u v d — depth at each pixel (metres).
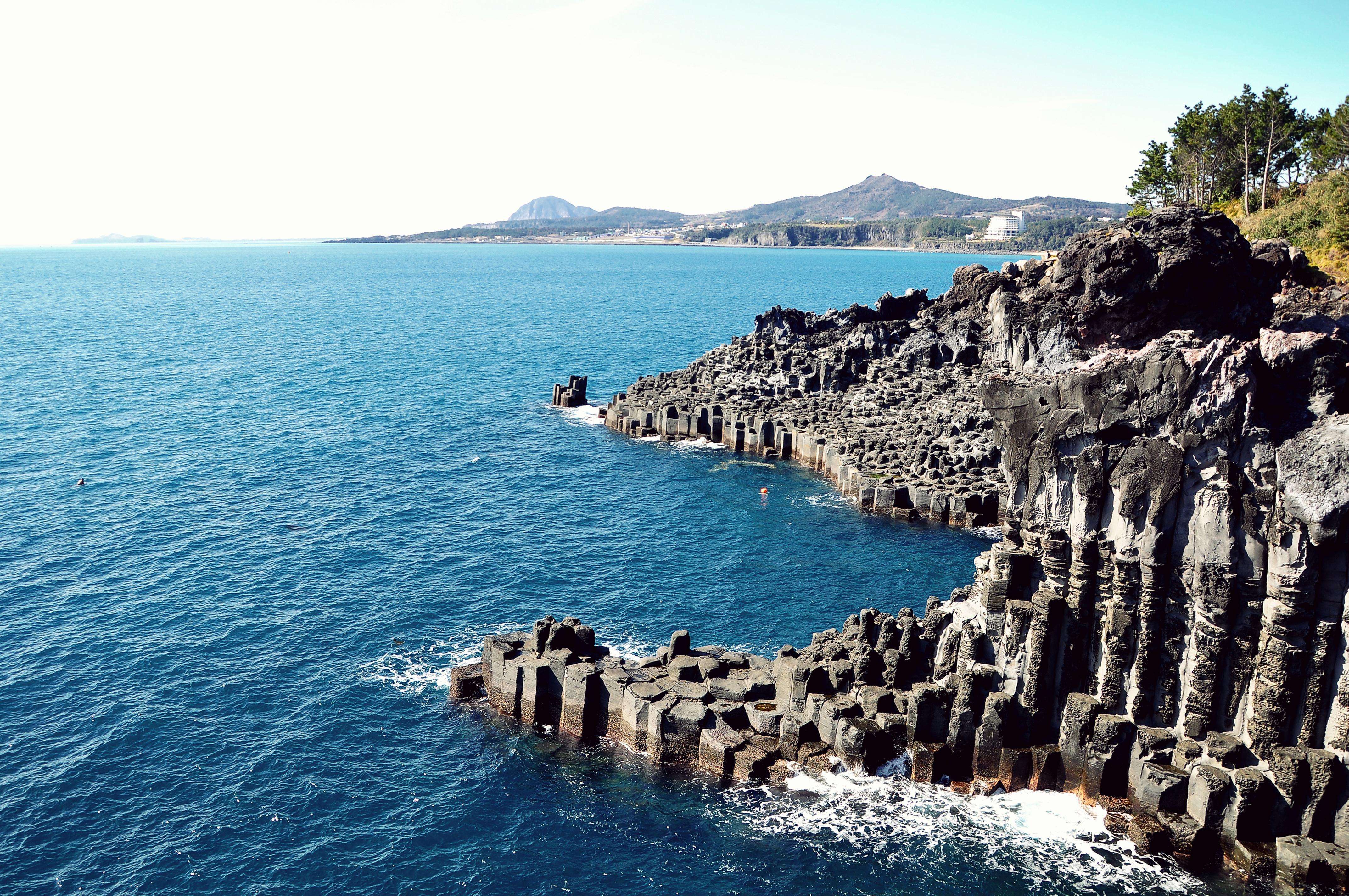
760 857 42.31
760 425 106.38
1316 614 39.75
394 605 65.31
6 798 44.56
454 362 167.00
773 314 129.50
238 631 61.19
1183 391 41.66
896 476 89.31
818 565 73.88
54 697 52.94
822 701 48.09
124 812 44.09
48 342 186.88
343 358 170.12
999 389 47.06
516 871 41.59
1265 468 40.62
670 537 79.50
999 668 46.44
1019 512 47.38
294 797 45.66
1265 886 39.41
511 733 51.06
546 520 83.00
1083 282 95.62
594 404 133.25
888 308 130.50
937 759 45.97
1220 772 40.91
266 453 102.19
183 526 78.94
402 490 90.44
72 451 101.12
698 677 52.06
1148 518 42.75
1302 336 44.03
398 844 42.91
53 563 70.75
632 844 43.19
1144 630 43.34
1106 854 41.75
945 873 41.19
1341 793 39.19
